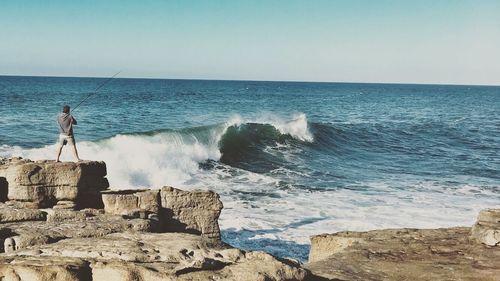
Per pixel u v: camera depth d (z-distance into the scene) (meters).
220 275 5.18
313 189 20.55
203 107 61.75
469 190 21.08
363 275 7.37
